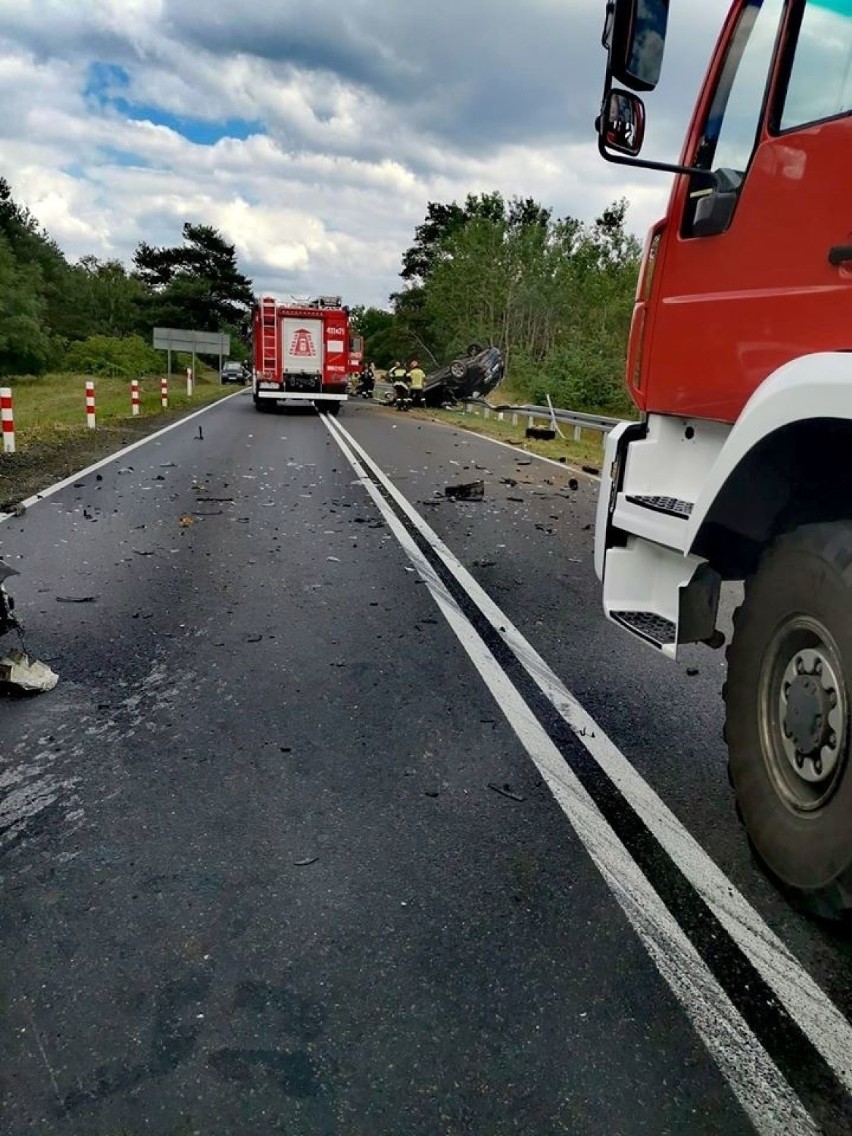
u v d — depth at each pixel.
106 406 26.14
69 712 3.97
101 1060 1.97
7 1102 1.86
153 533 8.05
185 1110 1.84
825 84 2.57
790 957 2.38
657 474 3.61
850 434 2.47
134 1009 2.13
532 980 2.27
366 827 3.03
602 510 3.93
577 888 2.69
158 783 3.31
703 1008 2.18
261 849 2.87
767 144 2.81
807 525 2.51
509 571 7.04
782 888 2.62
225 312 80.25
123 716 3.94
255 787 3.30
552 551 7.87
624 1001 2.20
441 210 78.44
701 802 3.28
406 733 3.84
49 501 9.51
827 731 2.35
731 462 2.68
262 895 2.61
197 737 3.74
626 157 2.90
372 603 5.96
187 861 2.79
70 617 5.40
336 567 6.99
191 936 2.41
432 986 2.24
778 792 2.56
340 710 4.09
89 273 93.00
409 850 2.89
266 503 9.96
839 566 2.30
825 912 2.34
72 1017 2.10
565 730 3.92
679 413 3.37
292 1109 1.85
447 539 8.28
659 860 2.86
